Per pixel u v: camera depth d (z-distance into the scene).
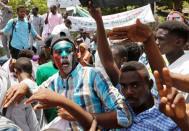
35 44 7.77
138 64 2.04
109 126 2.11
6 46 7.80
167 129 1.92
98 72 2.29
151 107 2.08
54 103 1.90
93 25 9.19
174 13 6.25
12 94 2.40
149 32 2.00
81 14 12.39
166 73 1.47
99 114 2.11
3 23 9.49
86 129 2.05
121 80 2.03
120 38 2.07
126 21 7.73
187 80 1.78
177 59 2.60
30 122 2.83
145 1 1.86
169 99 1.44
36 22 9.93
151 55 2.03
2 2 9.52
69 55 2.33
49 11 9.63
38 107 1.91
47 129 2.19
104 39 2.52
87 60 6.18
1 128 2.34
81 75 2.30
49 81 2.49
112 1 1.89
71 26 9.33
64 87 2.36
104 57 2.58
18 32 7.31
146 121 1.99
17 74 3.41
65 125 2.28
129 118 2.06
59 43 2.34
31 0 14.21
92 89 2.26
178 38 2.58
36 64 5.21
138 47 3.70
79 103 2.27
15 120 2.75
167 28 2.60
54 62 2.46
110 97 2.18
